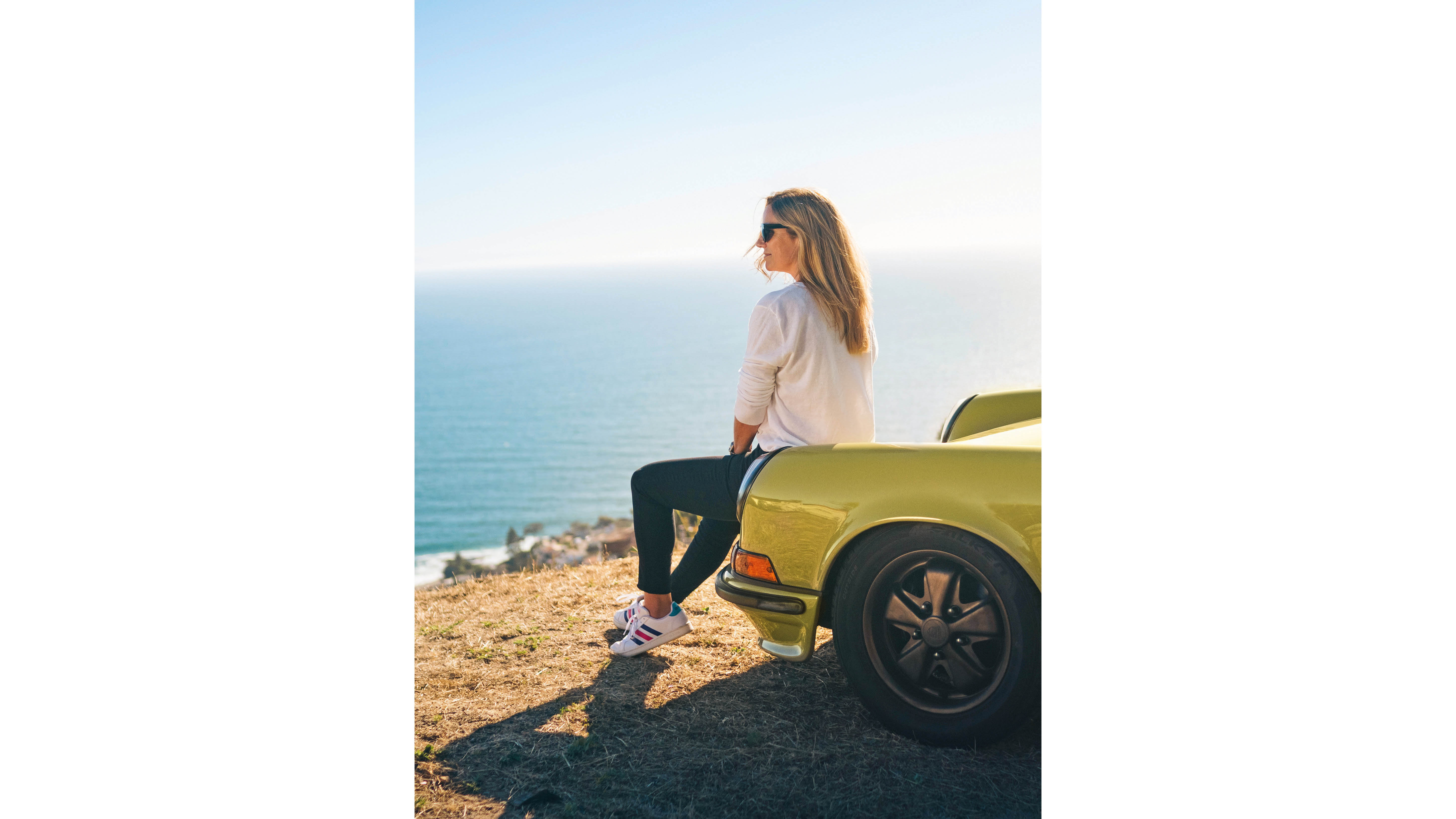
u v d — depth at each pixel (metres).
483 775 1.90
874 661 1.96
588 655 2.58
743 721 2.10
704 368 172.75
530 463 119.94
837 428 2.26
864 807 1.71
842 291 2.20
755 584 2.09
